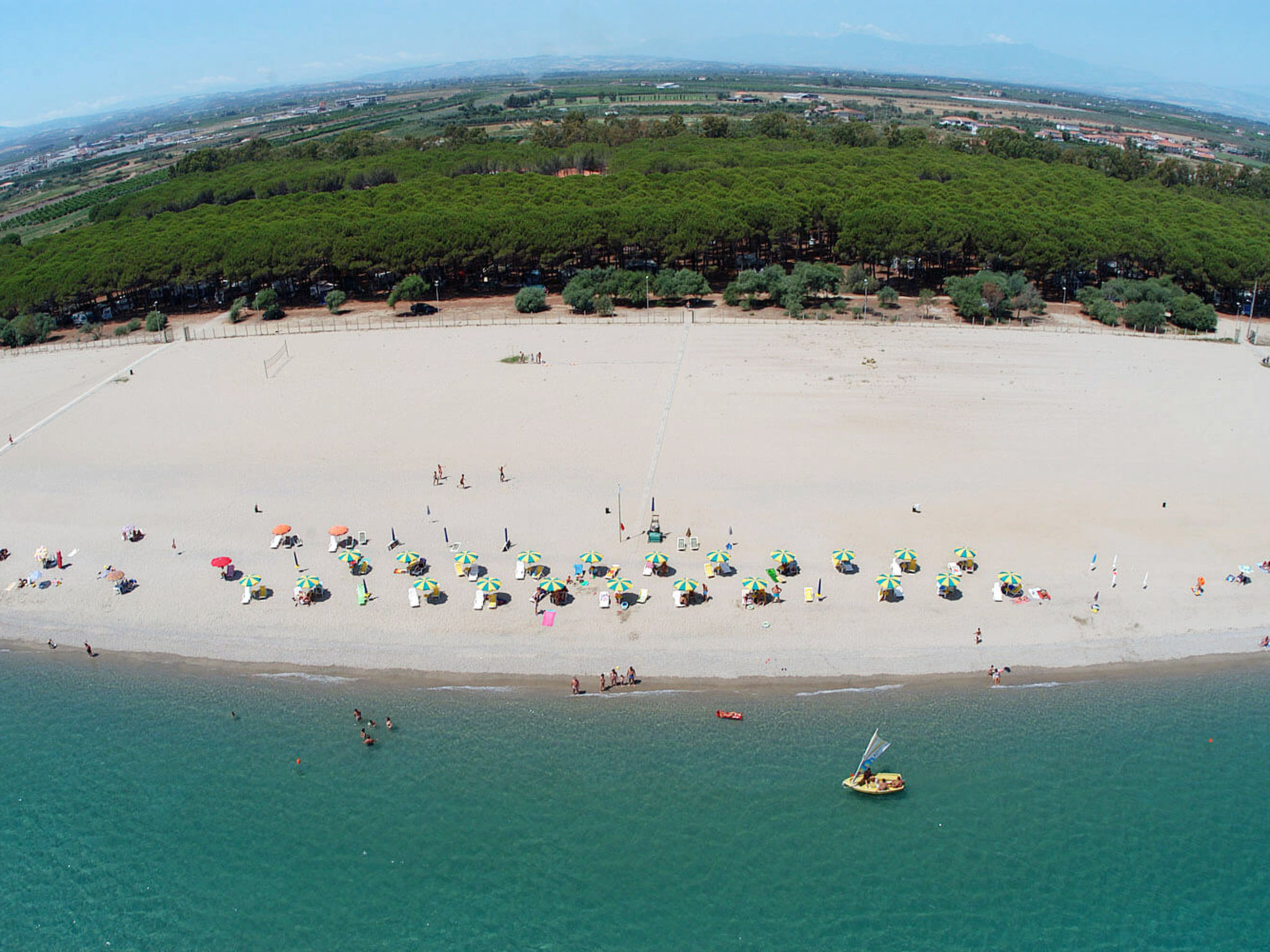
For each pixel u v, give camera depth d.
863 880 38.22
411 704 48.16
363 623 54.62
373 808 42.00
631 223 131.75
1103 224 129.50
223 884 38.44
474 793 42.69
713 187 149.62
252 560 61.25
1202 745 44.94
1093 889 37.78
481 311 128.25
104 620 55.69
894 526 63.72
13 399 94.19
